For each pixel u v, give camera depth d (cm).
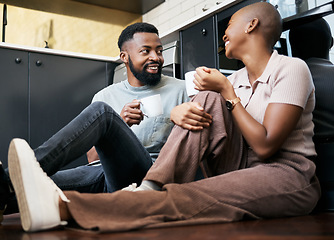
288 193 117
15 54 295
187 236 82
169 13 400
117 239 80
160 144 184
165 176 112
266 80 132
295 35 166
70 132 125
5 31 384
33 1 391
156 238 80
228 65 241
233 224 102
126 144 146
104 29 425
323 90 148
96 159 188
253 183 113
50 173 121
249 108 136
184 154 119
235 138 131
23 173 98
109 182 157
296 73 125
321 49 160
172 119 124
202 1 358
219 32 251
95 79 328
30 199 96
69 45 407
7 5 383
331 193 142
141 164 153
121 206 99
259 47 139
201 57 267
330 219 112
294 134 128
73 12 409
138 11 436
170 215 102
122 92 201
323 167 145
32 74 300
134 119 165
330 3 155
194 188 107
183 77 285
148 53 196
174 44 290
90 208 98
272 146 120
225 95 129
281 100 122
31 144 294
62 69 313
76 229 96
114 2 412
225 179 112
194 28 274
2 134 284
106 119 136
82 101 320
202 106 126
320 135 146
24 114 294
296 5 182
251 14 141
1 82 288
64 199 96
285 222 105
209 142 126
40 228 97
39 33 395
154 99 164
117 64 341
